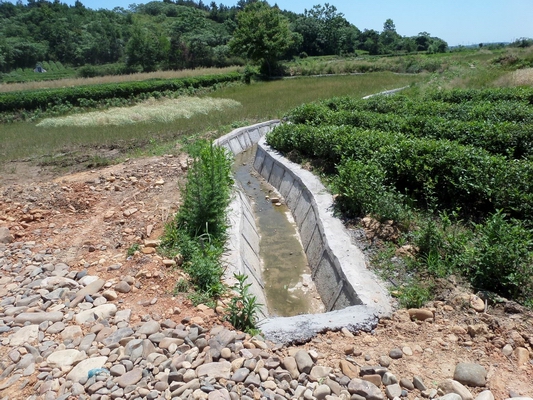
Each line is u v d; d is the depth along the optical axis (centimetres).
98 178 909
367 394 335
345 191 778
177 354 382
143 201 788
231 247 644
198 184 650
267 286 675
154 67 5016
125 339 399
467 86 2198
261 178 1207
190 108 1989
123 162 1080
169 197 805
